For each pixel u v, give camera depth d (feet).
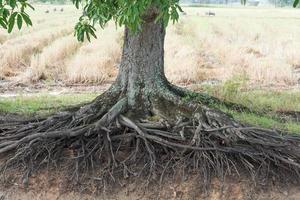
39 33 93.20
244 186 23.34
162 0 16.43
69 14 176.65
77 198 23.50
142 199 23.34
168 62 53.11
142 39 26.27
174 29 106.83
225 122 24.49
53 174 24.08
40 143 24.63
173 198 23.21
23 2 15.98
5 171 24.41
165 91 26.61
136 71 26.53
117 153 24.80
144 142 24.62
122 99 26.17
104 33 93.91
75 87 45.98
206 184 23.21
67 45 68.80
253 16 188.24
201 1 405.59
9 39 83.61
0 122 27.40
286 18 174.09
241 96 35.55
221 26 124.57
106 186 23.66
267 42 84.33
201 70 52.80
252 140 23.85
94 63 51.85
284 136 25.70
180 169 23.79
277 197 23.36
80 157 24.20
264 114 32.07
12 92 43.09
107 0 19.99
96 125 24.56
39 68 48.96
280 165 24.21
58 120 26.00
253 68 50.16
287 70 50.16
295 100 37.22
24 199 23.65
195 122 25.29
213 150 23.93
